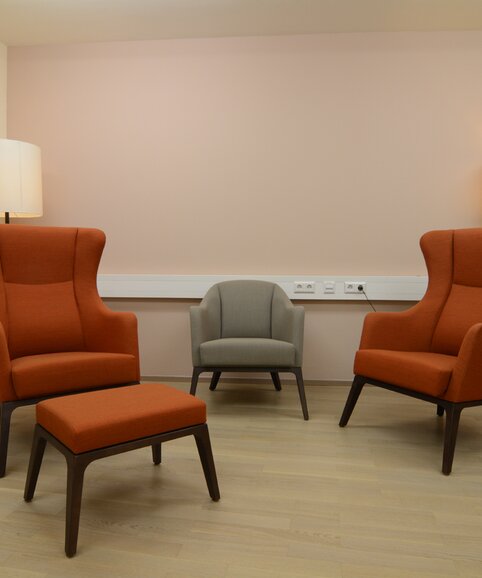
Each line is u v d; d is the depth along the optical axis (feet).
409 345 8.57
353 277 10.57
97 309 8.36
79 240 8.65
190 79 10.93
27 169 9.61
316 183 10.78
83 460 4.62
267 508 5.47
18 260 8.13
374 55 10.55
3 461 6.25
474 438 7.68
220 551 4.65
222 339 9.33
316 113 10.71
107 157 11.18
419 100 10.52
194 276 10.89
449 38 10.41
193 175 11.00
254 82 10.80
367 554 4.62
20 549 4.66
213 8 9.61
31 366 6.48
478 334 6.36
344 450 7.16
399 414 8.86
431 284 8.80
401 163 10.61
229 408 9.16
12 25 10.31
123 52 11.05
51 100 11.23
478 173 10.45
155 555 4.58
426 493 5.86
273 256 10.93
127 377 7.38
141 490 5.88
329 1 9.32
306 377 10.96
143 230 11.16
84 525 5.08
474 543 4.83
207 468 5.57
